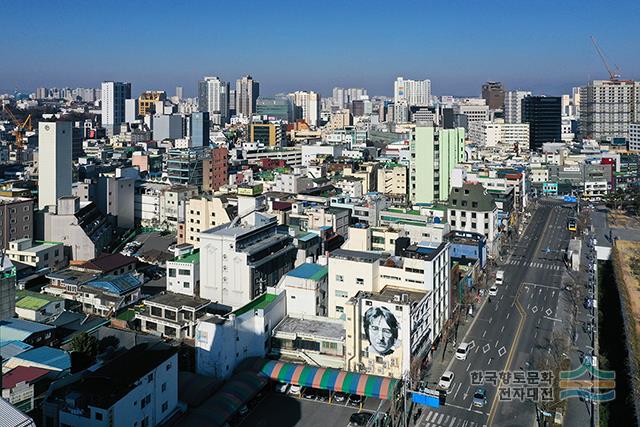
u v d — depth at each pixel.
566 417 117.50
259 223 177.12
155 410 106.56
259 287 163.00
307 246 187.38
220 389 119.56
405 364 127.62
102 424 96.00
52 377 118.75
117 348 136.75
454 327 156.88
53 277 168.38
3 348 127.06
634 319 163.75
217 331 125.19
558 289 197.38
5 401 69.69
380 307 128.62
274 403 121.19
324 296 150.25
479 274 196.12
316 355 134.12
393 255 153.88
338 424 113.69
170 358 110.81
